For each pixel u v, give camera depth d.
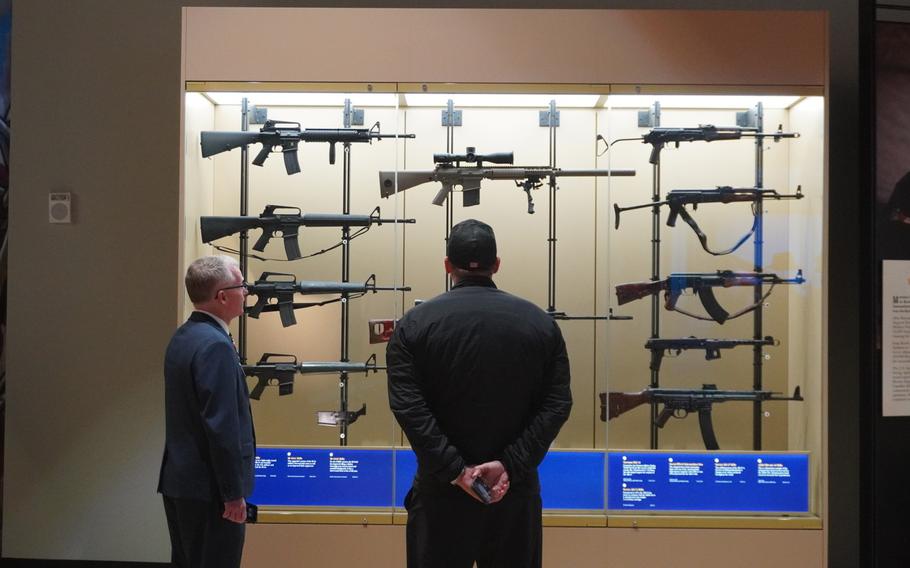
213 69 3.25
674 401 3.42
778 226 3.39
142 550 4.01
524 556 2.30
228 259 2.62
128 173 3.99
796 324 3.37
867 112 3.20
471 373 2.21
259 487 3.36
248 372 3.38
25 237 4.00
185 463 2.42
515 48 3.25
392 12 3.26
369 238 3.46
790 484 3.33
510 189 3.49
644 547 3.29
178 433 2.45
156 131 3.99
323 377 3.42
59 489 4.01
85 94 3.98
